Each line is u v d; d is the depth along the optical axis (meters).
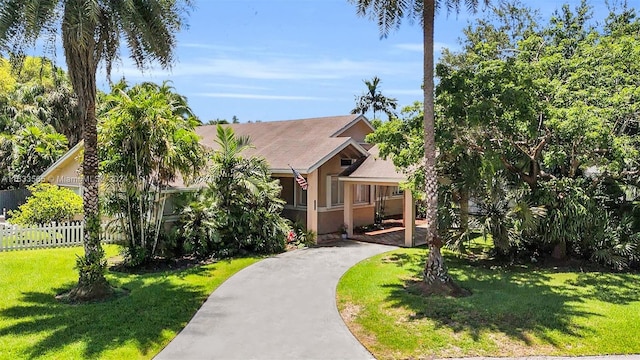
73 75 10.42
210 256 15.99
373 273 13.55
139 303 10.40
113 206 13.97
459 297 10.91
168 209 17.50
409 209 18.50
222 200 16.84
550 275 13.45
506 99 11.74
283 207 20.25
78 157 19.52
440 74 12.58
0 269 13.29
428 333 8.64
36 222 18.33
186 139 14.46
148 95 15.62
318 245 18.72
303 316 9.70
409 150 14.30
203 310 10.05
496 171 14.47
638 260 14.57
